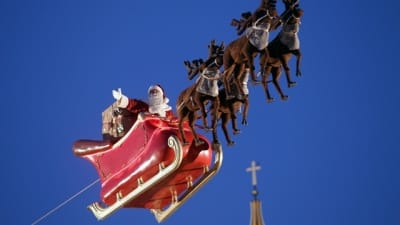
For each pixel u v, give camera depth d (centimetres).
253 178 6888
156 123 4706
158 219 5028
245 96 4356
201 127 4600
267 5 4234
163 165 4578
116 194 4850
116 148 4856
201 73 4400
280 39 4284
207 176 4706
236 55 4256
